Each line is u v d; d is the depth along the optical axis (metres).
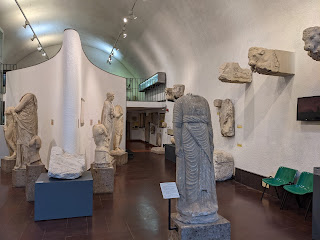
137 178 7.58
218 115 8.42
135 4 11.11
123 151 10.27
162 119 15.51
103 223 4.18
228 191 6.23
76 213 4.43
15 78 8.88
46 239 3.60
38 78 7.79
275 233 3.89
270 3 5.86
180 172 3.33
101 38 17.86
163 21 11.03
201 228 3.10
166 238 3.66
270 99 6.04
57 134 6.43
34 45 17.84
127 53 18.41
